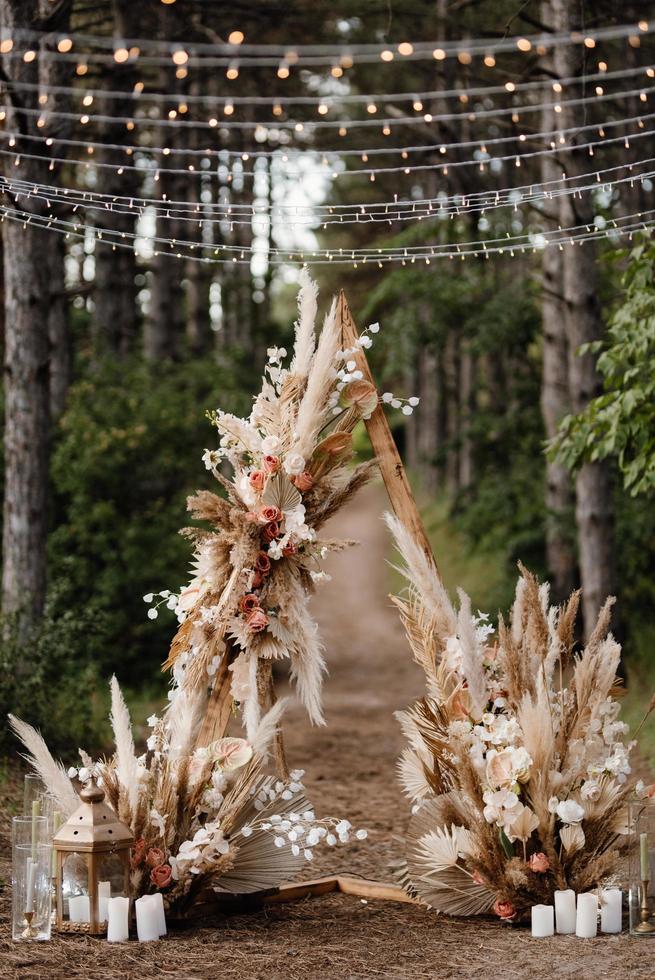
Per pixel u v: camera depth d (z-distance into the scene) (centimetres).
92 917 445
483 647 518
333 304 538
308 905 509
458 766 470
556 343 1309
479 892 482
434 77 1532
